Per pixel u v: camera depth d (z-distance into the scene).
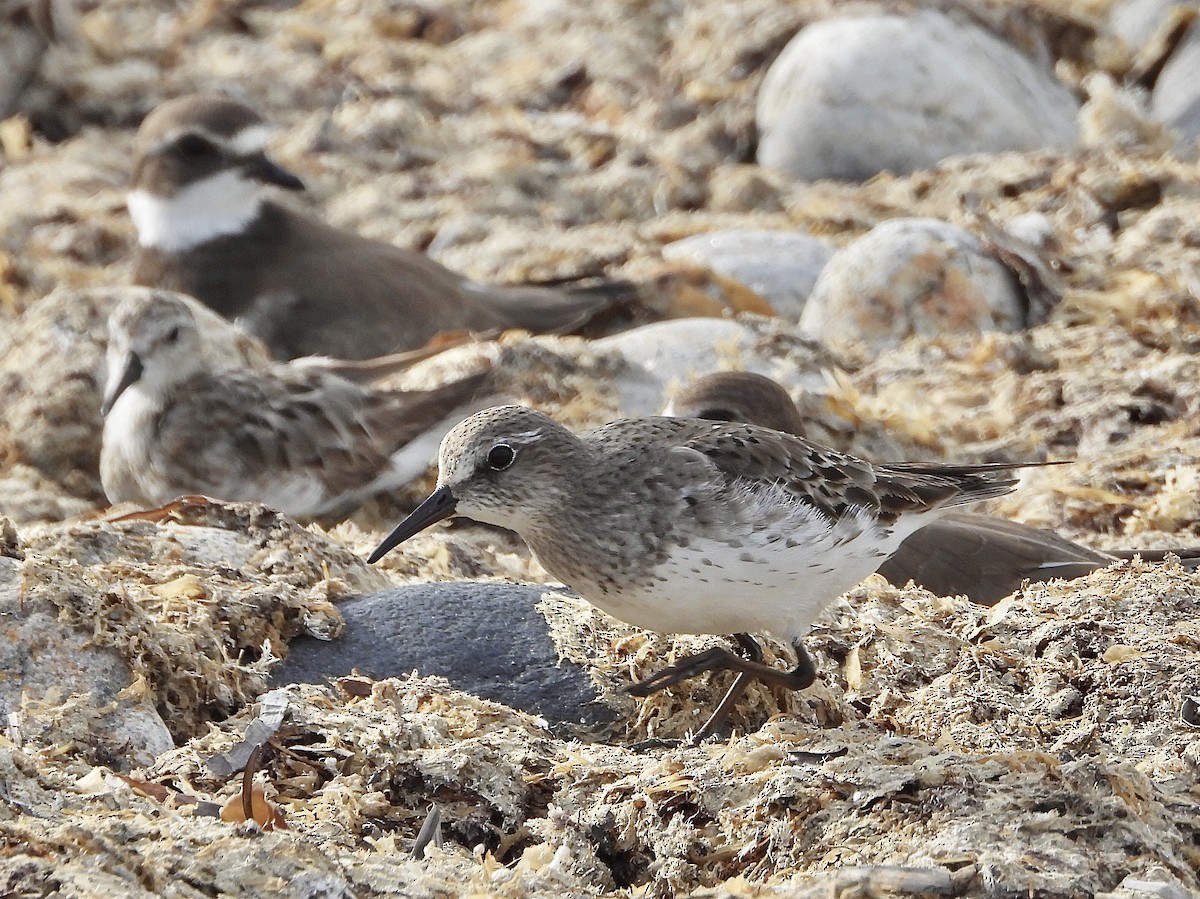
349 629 9.10
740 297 16.39
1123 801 7.17
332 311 15.27
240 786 7.63
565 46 23.33
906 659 9.45
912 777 7.35
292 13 24.80
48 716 7.84
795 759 7.61
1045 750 8.48
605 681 8.89
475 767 7.86
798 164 19.81
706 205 19.50
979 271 15.93
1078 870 6.75
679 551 8.24
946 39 20.12
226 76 22.58
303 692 8.45
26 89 21.95
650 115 21.44
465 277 16.44
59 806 7.07
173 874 6.52
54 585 8.30
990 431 14.17
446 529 12.88
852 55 19.75
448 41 24.44
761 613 8.43
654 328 15.12
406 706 8.41
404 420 13.49
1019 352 15.11
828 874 6.76
